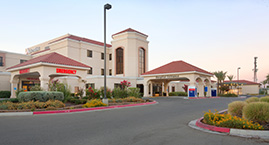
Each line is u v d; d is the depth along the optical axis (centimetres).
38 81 3055
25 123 862
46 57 2064
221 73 5022
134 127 801
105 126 816
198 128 788
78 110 1345
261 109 794
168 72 3391
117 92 2302
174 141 591
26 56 3872
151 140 601
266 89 6638
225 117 793
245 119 793
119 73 4059
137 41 4041
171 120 991
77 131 715
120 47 4066
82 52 3834
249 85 6606
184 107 1698
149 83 3962
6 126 793
